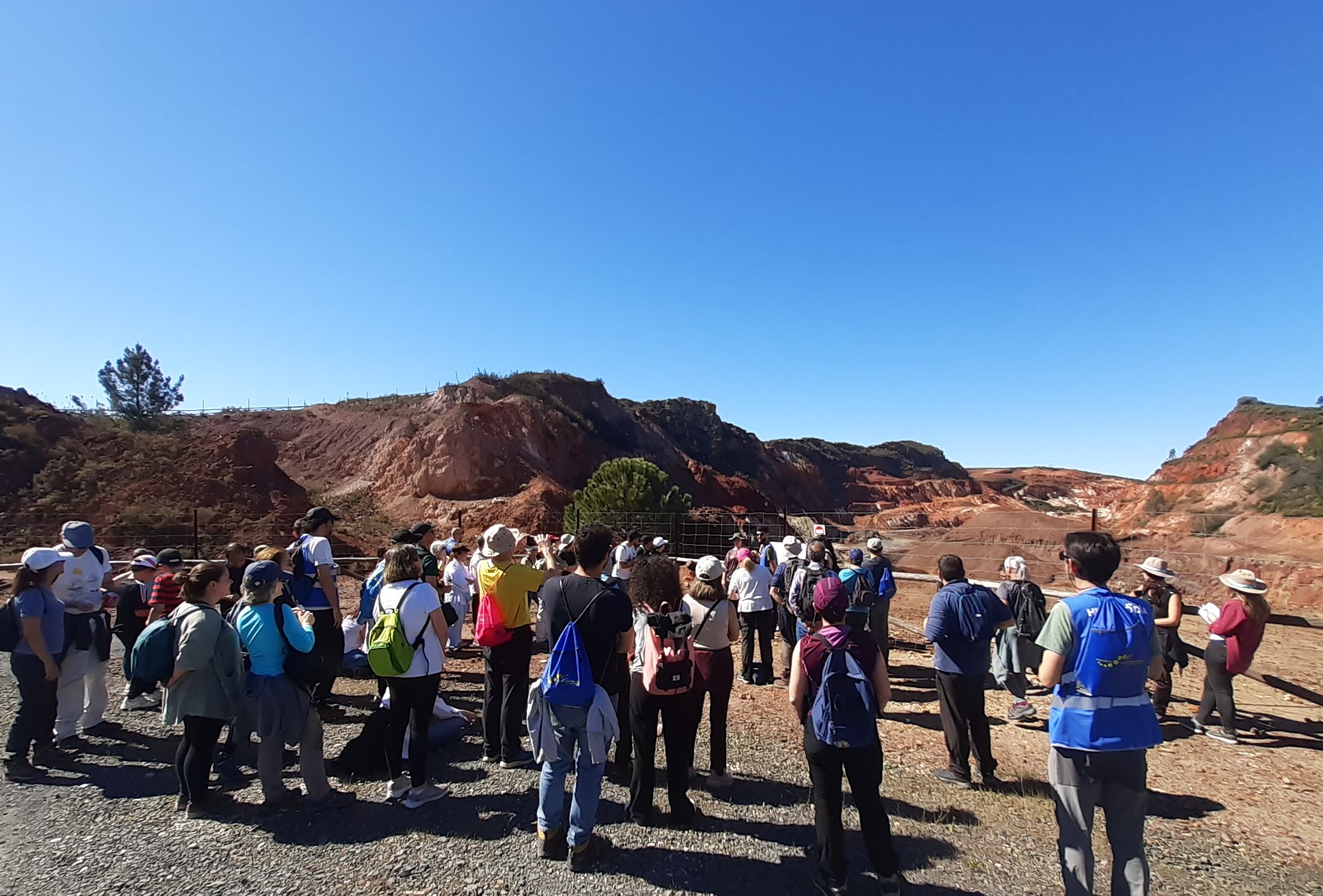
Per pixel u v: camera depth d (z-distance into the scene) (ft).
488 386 180.96
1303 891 12.51
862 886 12.23
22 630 17.12
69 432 100.89
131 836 13.99
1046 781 17.38
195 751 14.94
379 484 130.41
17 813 15.17
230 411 170.30
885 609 25.11
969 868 12.95
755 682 26.76
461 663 29.45
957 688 17.02
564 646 13.04
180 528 79.71
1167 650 22.52
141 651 15.29
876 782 11.79
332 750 18.93
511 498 120.67
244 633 15.12
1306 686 26.22
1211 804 16.40
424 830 14.23
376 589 24.23
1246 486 109.91
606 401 207.00
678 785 14.33
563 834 13.47
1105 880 13.08
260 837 13.93
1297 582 47.09
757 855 13.39
